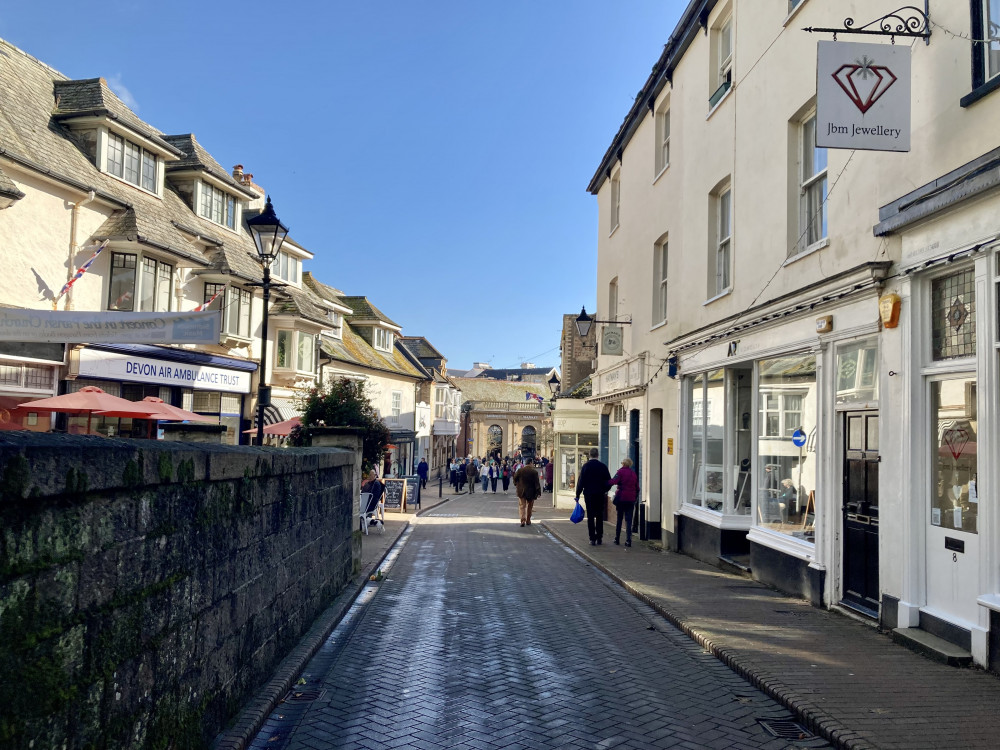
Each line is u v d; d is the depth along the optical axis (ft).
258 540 17.43
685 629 24.56
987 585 18.93
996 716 15.92
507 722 16.42
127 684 10.50
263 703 16.42
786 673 19.10
